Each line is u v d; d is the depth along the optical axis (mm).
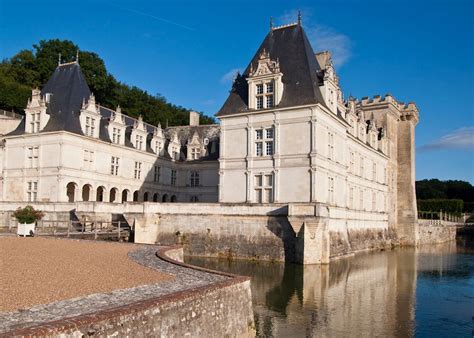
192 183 62312
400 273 33969
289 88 39594
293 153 37938
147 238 38438
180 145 64562
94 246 25766
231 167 41031
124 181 54125
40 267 16516
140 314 10227
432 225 76062
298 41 42125
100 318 9195
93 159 50156
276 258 34500
